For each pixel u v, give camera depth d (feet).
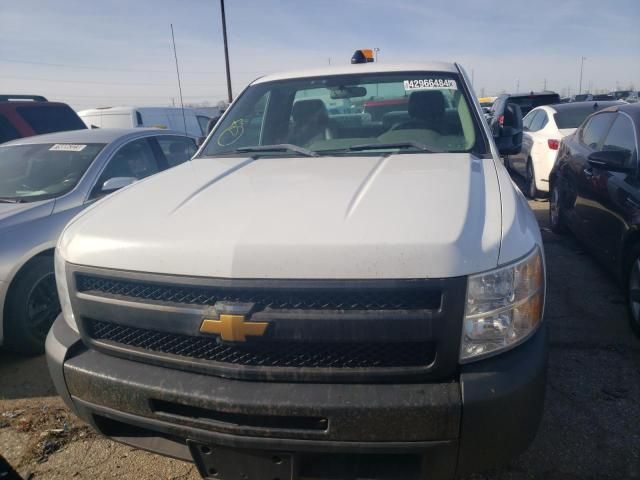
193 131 46.70
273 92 11.89
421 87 11.06
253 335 5.81
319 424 5.88
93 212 7.66
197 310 6.04
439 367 5.77
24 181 14.39
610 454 8.25
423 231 5.92
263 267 5.82
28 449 9.06
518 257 6.04
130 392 6.40
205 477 6.55
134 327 6.47
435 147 9.96
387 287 5.63
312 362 5.97
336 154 9.87
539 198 27.55
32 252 12.05
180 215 6.85
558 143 25.34
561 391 9.94
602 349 11.48
